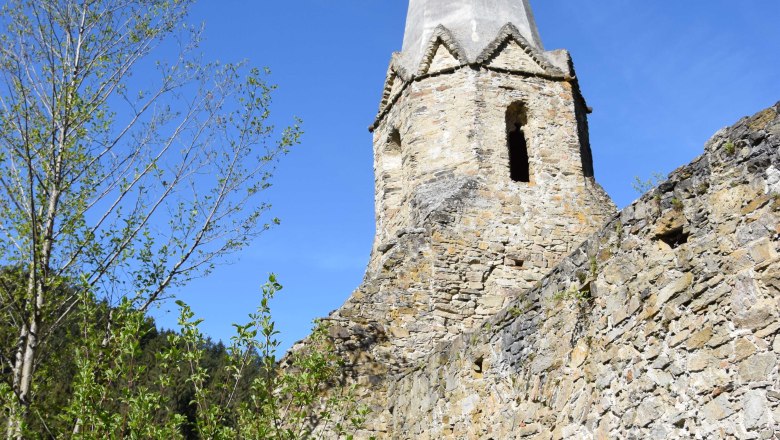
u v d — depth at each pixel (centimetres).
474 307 1736
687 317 895
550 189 1925
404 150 2038
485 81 2014
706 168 916
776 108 849
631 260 993
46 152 1341
